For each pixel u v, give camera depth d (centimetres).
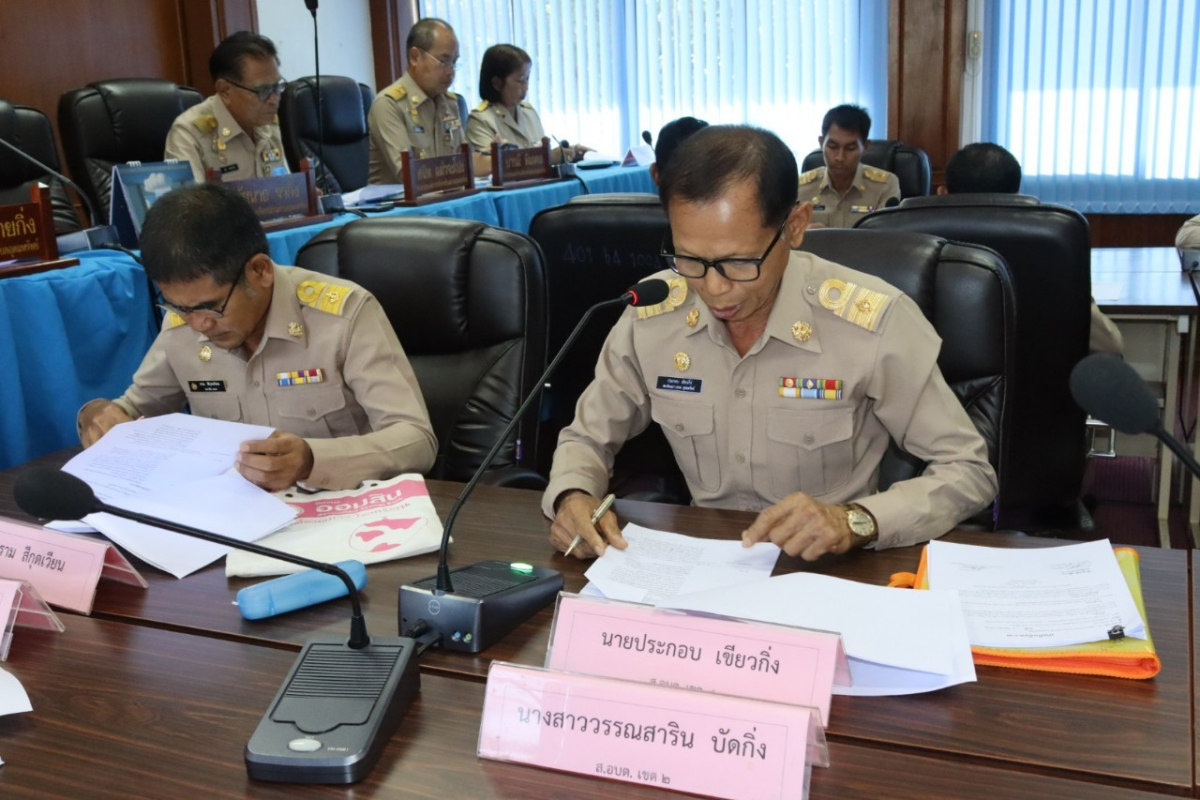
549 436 308
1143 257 323
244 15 512
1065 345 225
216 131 364
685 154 120
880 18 561
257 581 121
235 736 89
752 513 135
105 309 241
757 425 148
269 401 174
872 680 93
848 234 162
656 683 88
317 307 172
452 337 188
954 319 154
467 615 102
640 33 598
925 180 477
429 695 95
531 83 624
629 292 122
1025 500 254
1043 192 558
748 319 145
